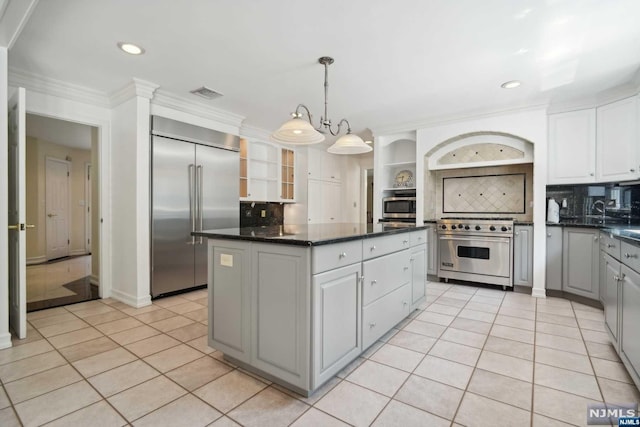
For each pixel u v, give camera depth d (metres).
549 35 2.22
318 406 1.61
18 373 1.91
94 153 3.84
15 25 1.94
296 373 1.71
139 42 2.35
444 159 4.33
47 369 1.96
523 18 2.03
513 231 3.76
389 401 1.66
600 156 3.34
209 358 2.13
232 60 2.63
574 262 3.37
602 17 2.01
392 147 5.08
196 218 3.73
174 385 1.80
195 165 3.72
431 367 2.01
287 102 3.66
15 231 2.43
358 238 1.97
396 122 4.39
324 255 1.73
